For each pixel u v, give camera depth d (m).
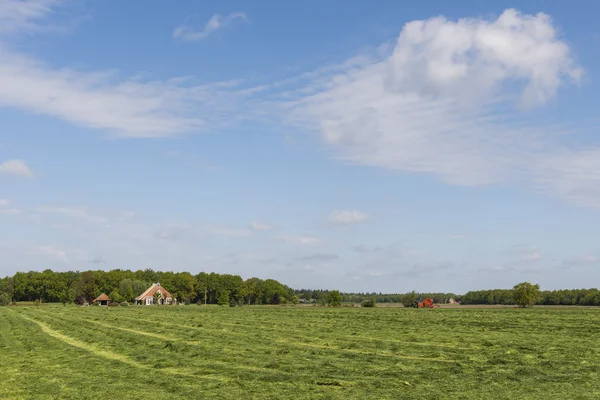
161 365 28.11
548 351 32.97
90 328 53.59
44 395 20.84
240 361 29.33
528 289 127.81
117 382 23.33
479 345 36.94
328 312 94.56
